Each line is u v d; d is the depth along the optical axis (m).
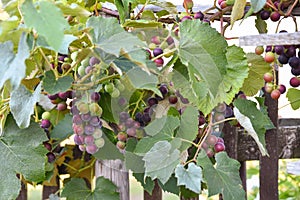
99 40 0.83
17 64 0.67
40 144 0.94
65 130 1.05
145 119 1.00
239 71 0.97
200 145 0.95
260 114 1.03
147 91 1.02
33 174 0.95
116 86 0.97
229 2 1.06
